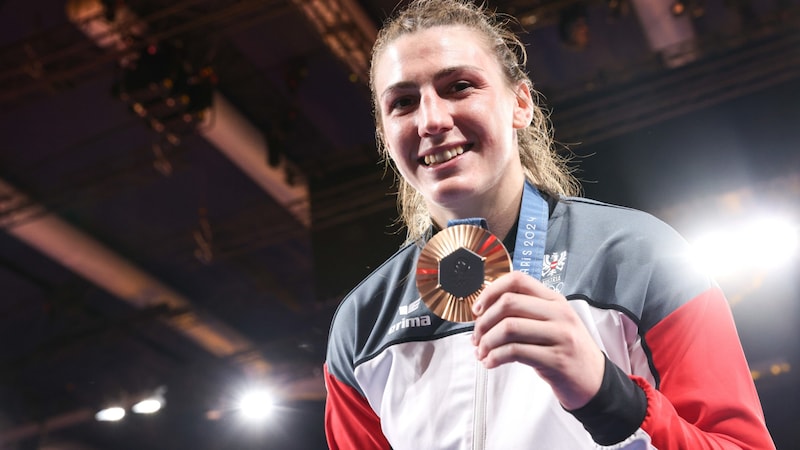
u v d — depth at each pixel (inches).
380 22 324.8
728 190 329.1
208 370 519.2
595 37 347.6
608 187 342.6
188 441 525.3
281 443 513.7
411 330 58.8
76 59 337.7
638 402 46.2
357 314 63.1
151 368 520.4
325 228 389.7
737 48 332.2
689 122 339.9
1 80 338.3
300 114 383.6
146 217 422.0
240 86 365.4
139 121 369.7
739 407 49.6
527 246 58.6
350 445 64.1
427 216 67.7
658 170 338.3
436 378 56.6
